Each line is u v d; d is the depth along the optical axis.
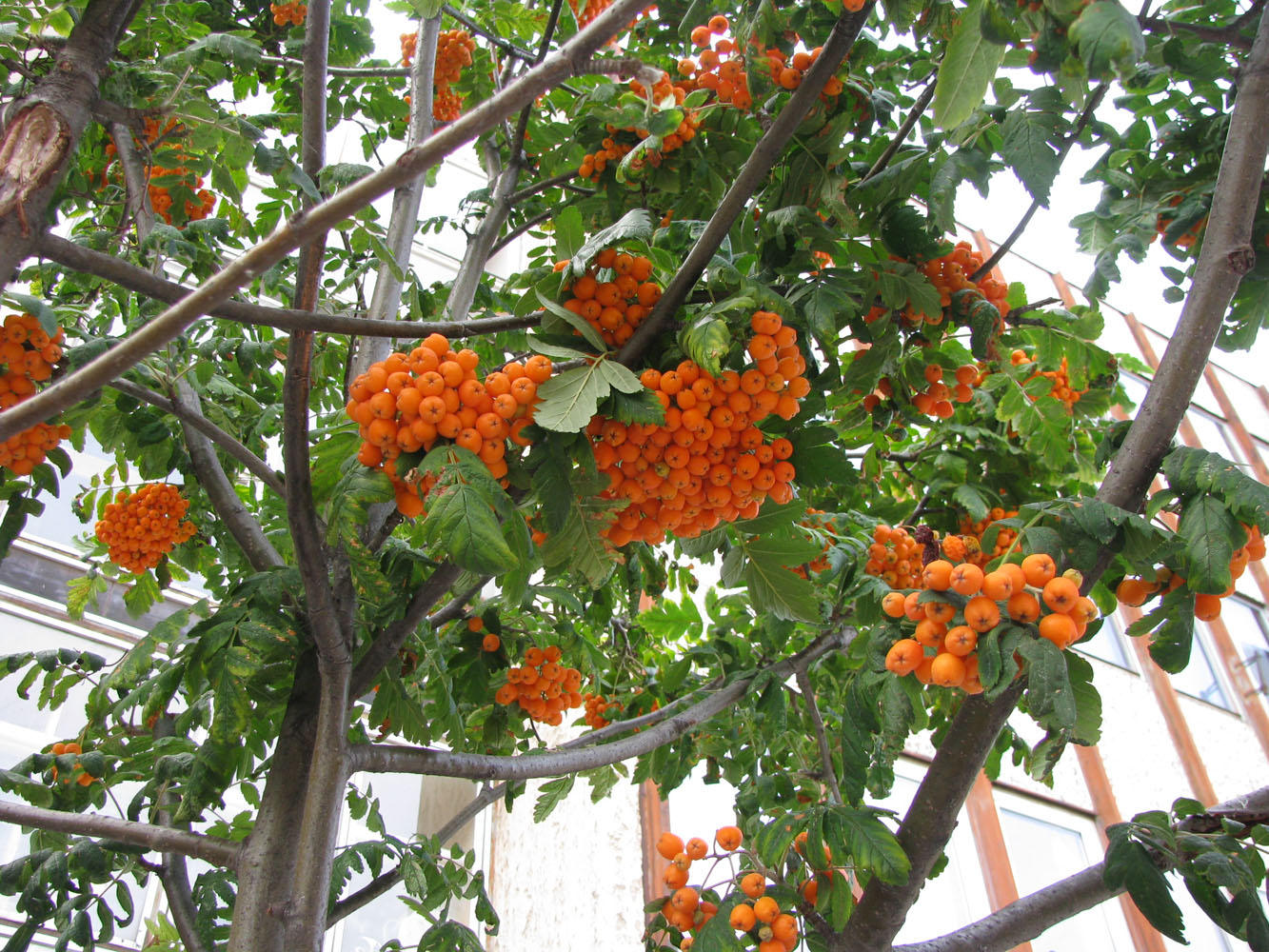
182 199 3.62
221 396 3.72
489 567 1.73
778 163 2.83
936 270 2.72
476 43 4.80
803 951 2.99
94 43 2.05
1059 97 2.39
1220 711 9.99
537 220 4.46
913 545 3.52
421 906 3.03
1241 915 2.26
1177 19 2.93
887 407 3.09
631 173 2.93
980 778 7.62
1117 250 3.06
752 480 2.14
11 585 5.89
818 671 4.30
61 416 2.70
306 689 2.61
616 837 5.69
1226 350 2.97
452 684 3.25
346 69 4.13
